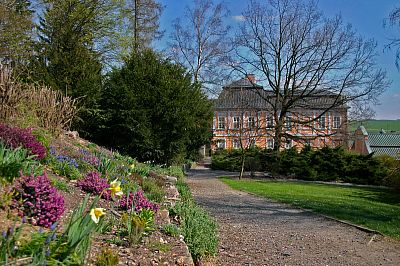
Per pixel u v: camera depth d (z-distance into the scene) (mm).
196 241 5492
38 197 4281
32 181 4398
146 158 16406
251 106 32531
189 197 10555
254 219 10148
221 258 6172
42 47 16906
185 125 16391
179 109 16156
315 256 6641
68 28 16922
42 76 15047
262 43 31750
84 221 3184
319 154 27812
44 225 4117
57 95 12664
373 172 25312
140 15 31406
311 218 10430
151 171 12945
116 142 16094
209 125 20750
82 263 2973
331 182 26141
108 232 4672
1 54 16344
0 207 4121
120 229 4773
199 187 18453
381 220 10109
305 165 27531
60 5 21953
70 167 7660
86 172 8227
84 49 16500
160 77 16516
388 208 12672
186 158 21625
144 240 4605
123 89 15969
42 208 4215
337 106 32188
